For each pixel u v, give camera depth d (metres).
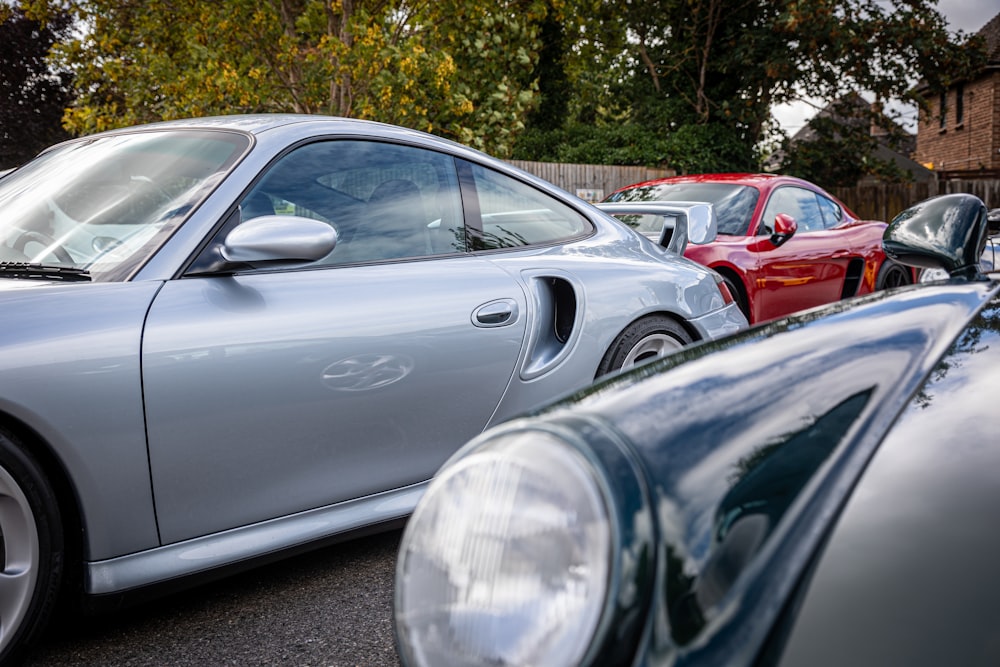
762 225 5.96
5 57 18.98
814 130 21.23
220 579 2.31
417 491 2.43
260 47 11.20
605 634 0.59
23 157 19.47
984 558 0.63
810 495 0.70
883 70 19.75
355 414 2.24
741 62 19.53
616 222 3.25
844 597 0.61
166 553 1.99
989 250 4.89
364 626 2.14
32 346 1.78
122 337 1.88
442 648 0.68
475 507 0.70
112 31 12.80
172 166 2.32
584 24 17.80
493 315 2.54
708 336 3.15
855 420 0.82
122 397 1.86
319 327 2.17
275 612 2.21
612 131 20.50
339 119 2.58
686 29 20.59
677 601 0.60
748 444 0.76
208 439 1.99
